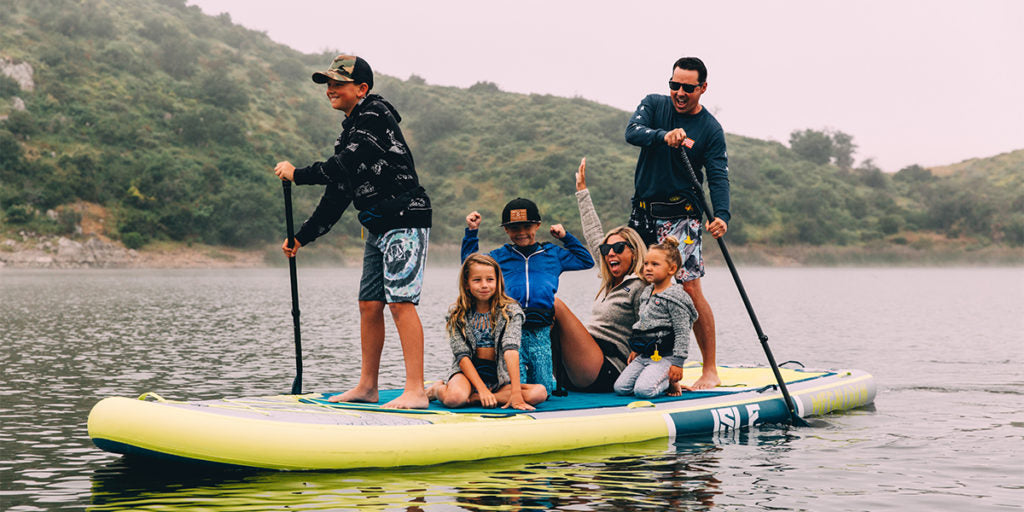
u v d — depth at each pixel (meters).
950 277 71.00
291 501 4.23
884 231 118.50
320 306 24.92
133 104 93.56
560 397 6.43
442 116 126.81
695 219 7.00
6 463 5.11
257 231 80.19
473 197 107.50
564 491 4.48
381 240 5.67
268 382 9.30
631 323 6.68
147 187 78.19
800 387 7.26
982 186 141.88
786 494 4.50
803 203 116.62
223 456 4.70
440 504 4.21
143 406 4.82
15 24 97.38
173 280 44.25
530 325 6.18
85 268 67.12
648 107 7.06
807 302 30.75
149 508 4.12
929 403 7.92
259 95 113.19
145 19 117.31
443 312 22.22
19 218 69.12
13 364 10.51
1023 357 12.53
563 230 6.54
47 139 80.56
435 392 5.95
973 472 5.05
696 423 6.11
